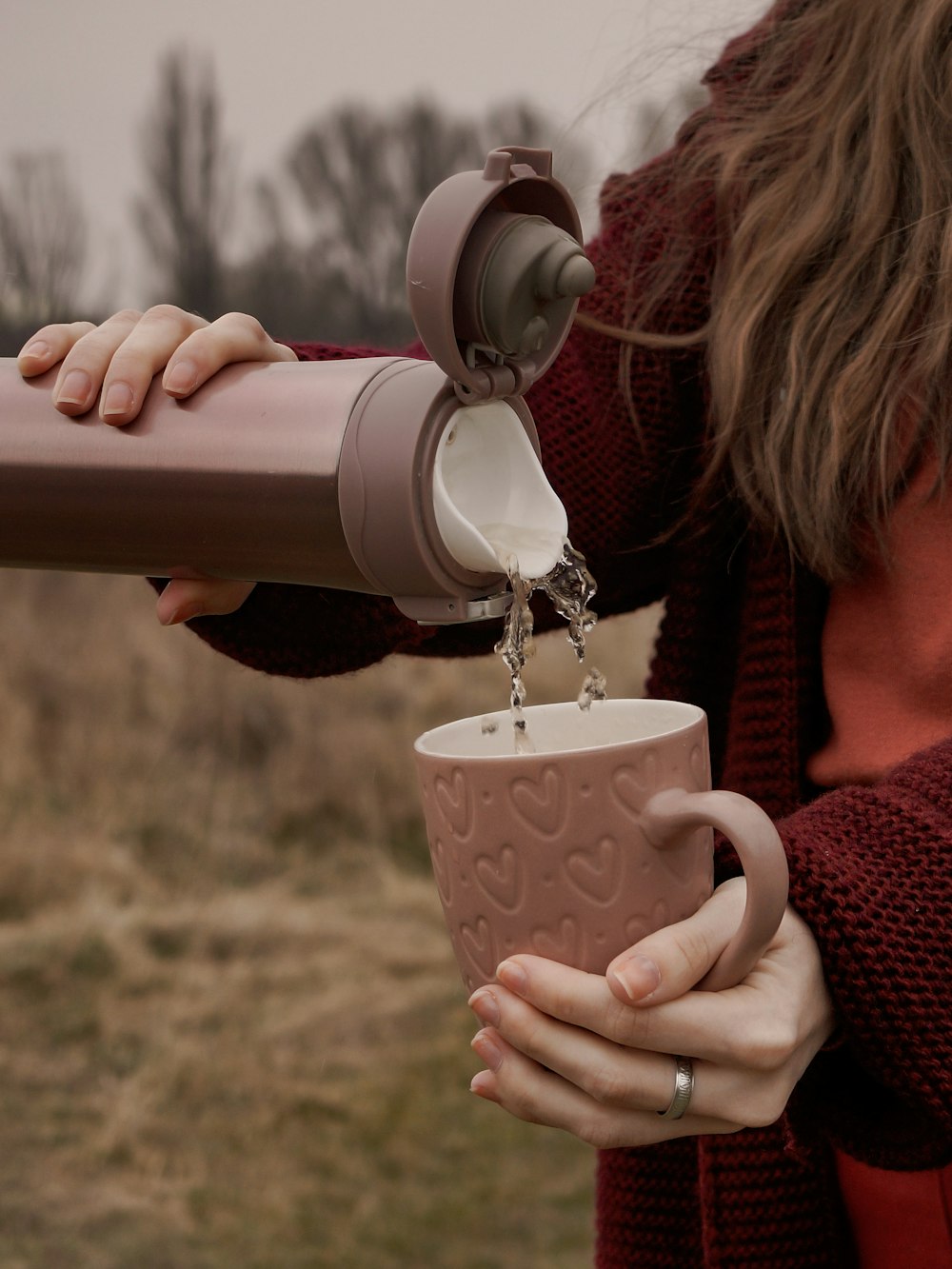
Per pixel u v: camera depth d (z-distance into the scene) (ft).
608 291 3.50
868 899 2.36
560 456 3.32
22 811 11.61
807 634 3.26
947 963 2.36
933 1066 2.34
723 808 2.16
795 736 3.20
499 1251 7.18
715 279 3.40
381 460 2.26
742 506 3.38
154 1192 7.66
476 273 2.21
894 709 3.07
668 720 2.59
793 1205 3.18
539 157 2.26
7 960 9.95
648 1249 3.56
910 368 2.97
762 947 2.17
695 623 3.50
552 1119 2.31
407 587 2.34
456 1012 9.54
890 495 3.01
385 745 12.53
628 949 2.24
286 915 10.71
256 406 2.43
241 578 2.59
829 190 3.15
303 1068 8.88
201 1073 8.77
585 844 2.26
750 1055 2.19
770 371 3.19
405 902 11.03
